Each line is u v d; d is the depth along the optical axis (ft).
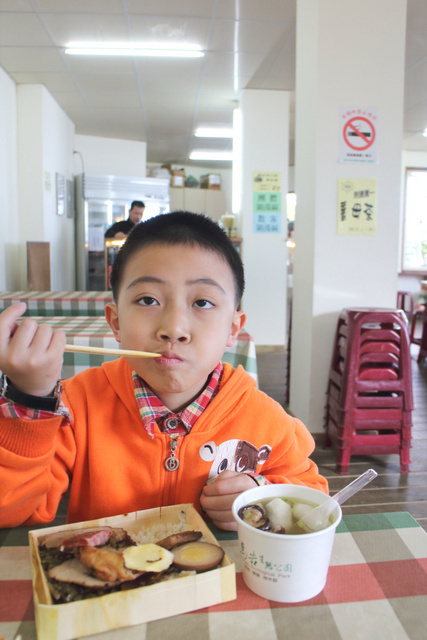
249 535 1.56
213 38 12.47
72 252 20.76
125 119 19.75
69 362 4.61
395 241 8.44
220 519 2.02
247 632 1.41
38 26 11.86
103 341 4.65
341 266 8.40
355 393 7.19
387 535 1.98
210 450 2.31
